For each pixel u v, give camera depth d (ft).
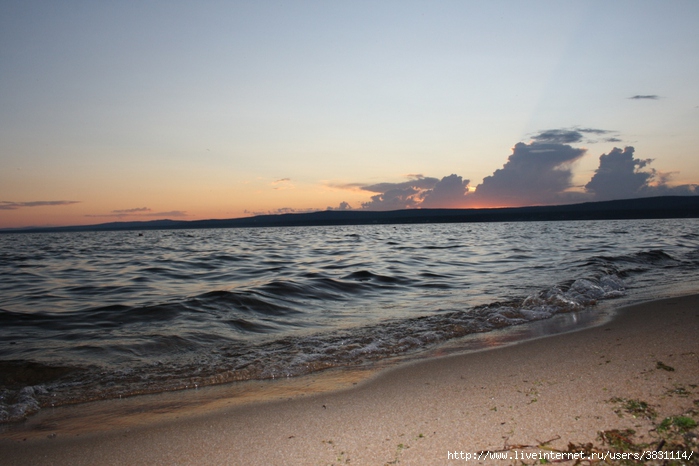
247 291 34.19
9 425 12.97
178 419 12.76
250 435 11.28
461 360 16.96
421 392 13.55
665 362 14.01
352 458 9.67
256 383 15.98
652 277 38.14
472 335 21.58
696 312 21.84
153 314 28.32
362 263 57.88
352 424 11.48
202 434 11.54
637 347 16.08
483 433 10.28
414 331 22.65
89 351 20.57
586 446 9.27
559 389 12.57
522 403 11.81
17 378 17.11
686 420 9.91
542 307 26.76
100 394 15.31
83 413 13.67
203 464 9.95
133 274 51.78
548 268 45.96
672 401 10.99
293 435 11.09
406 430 10.83
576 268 44.09
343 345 20.44
